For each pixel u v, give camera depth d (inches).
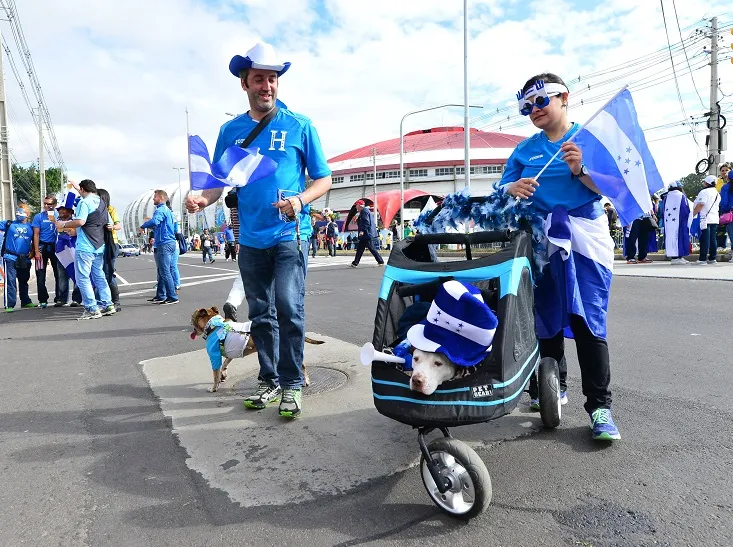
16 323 314.8
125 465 119.1
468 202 132.6
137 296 432.1
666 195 484.4
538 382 123.9
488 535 87.7
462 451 90.4
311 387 165.6
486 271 106.0
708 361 174.2
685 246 479.8
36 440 134.9
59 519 98.0
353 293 378.3
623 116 125.8
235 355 165.8
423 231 139.3
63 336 266.4
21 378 191.5
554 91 125.0
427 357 95.7
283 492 104.4
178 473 114.4
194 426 139.9
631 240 525.3
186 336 252.4
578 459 112.3
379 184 3472.0
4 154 749.3
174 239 374.3
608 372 122.4
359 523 93.1
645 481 102.2
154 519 97.0
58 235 369.7
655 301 283.0
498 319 98.5
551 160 121.2
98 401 163.0
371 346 96.3
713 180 464.4
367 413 142.9
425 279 112.3
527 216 123.6
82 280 313.3
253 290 150.0
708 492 97.4
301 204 135.9
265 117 144.6
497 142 3592.5
